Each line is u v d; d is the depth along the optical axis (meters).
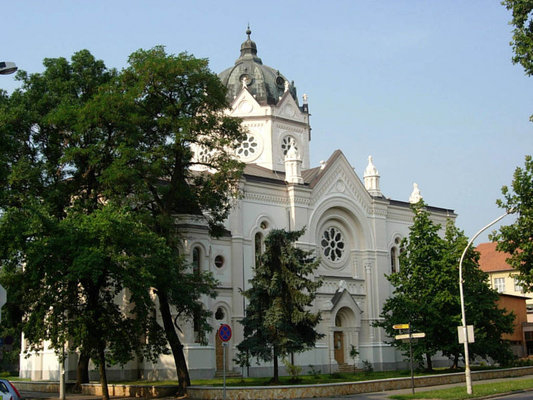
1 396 27.64
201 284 41.53
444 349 54.47
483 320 54.91
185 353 48.66
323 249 64.00
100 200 44.16
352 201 66.06
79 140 41.19
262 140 67.62
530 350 79.94
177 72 40.25
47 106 43.16
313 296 44.19
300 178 61.72
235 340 54.72
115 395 41.91
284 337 42.69
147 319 37.50
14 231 32.56
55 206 39.41
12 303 35.56
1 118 40.19
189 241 51.00
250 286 56.78
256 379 47.59
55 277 32.75
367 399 34.38
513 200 48.56
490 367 56.94
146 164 39.19
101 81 45.94
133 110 40.09
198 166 64.50
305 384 39.31
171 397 39.00
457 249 55.34
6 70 22.55
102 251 32.59
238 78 69.81
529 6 35.34
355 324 62.66
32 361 55.16
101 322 34.88
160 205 41.66
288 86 70.06
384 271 67.38
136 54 42.06
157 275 36.28
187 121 40.28
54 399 38.69
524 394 34.12
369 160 70.31
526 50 35.09
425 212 57.88
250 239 57.75
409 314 55.12
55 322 33.88
